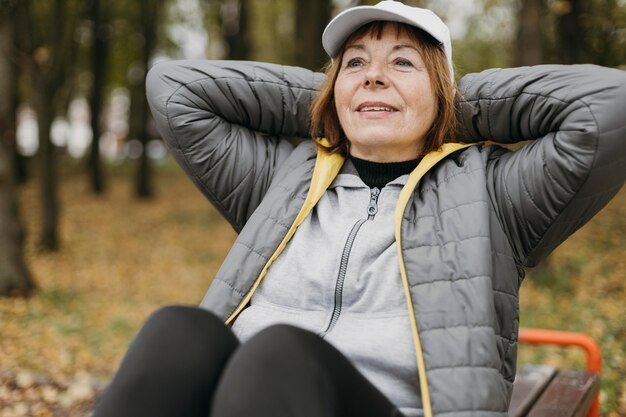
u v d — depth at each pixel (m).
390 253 2.01
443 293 1.84
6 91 7.63
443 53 2.17
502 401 1.73
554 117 2.01
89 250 11.89
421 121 2.14
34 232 12.96
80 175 21.30
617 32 10.59
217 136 2.38
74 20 14.06
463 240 1.90
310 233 2.14
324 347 1.57
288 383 1.43
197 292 9.78
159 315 1.63
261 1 17.47
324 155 2.29
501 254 1.95
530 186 1.98
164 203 17.05
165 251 12.28
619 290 7.92
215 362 1.59
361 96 2.15
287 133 2.51
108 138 33.50
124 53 17.97
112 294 9.20
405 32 2.14
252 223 2.17
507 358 1.93
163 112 2.38
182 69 2.42
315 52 9.52
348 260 2.02
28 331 6.63
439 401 1.71
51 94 11.40
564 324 6.55
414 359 1.85
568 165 1.91
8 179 7.90
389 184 2.16
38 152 11.37
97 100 17.52
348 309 2.00
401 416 1.63
